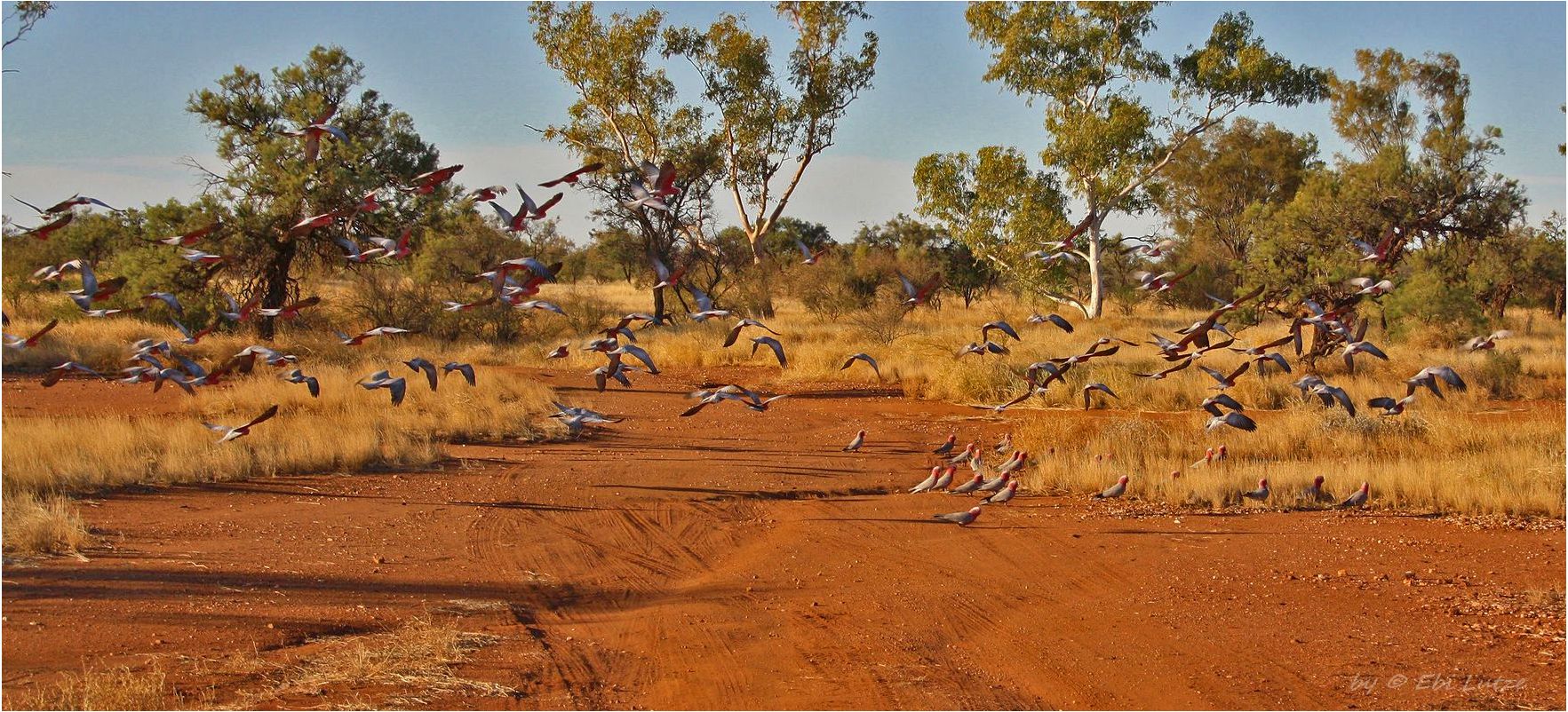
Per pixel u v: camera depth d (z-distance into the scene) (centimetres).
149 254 3881
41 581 1073
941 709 888
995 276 7394
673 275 1177
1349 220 3541
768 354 3850
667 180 992
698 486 1848
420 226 4469
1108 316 6062
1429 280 3994
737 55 5541
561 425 2356
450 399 2553
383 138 5391
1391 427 2270
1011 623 1138
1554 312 6109
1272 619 1159
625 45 5419
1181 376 3041
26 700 789
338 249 4206
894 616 1152
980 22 5694
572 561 1355
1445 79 6456
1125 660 1027
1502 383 3072
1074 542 1496
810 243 9231
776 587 1262
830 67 5856
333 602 1100
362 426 2106
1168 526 1594
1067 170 5666
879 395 3136
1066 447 2183
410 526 1491
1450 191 3575
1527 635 1102
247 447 1883
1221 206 7969
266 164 4106
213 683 854
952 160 5825
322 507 1573
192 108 4562
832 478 1950
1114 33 5550
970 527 1578
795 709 877
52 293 4325
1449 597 1241
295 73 4841
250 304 1404
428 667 916
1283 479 1830
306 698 835
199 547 1288
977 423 2634
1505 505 1711
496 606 1133
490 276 1080
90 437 1809
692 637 1065
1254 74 5409
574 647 1012
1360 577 1323
